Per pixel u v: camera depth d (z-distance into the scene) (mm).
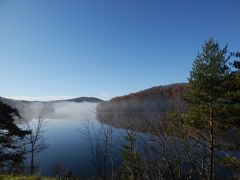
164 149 15766
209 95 17906
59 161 52719
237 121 17172
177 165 15750
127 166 18859
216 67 17781
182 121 17234
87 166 46219
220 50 18062
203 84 17812
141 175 17391
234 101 17469
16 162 24469
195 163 16359
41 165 51438
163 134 16203
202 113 17625
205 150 17078
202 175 16188
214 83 17672
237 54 17281
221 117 17469
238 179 18047
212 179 16594
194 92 18328
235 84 17875
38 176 12109
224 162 17469
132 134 17719
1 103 25047
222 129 17484
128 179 19188
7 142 24859
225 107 17000
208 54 18234
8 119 25000
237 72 17391
